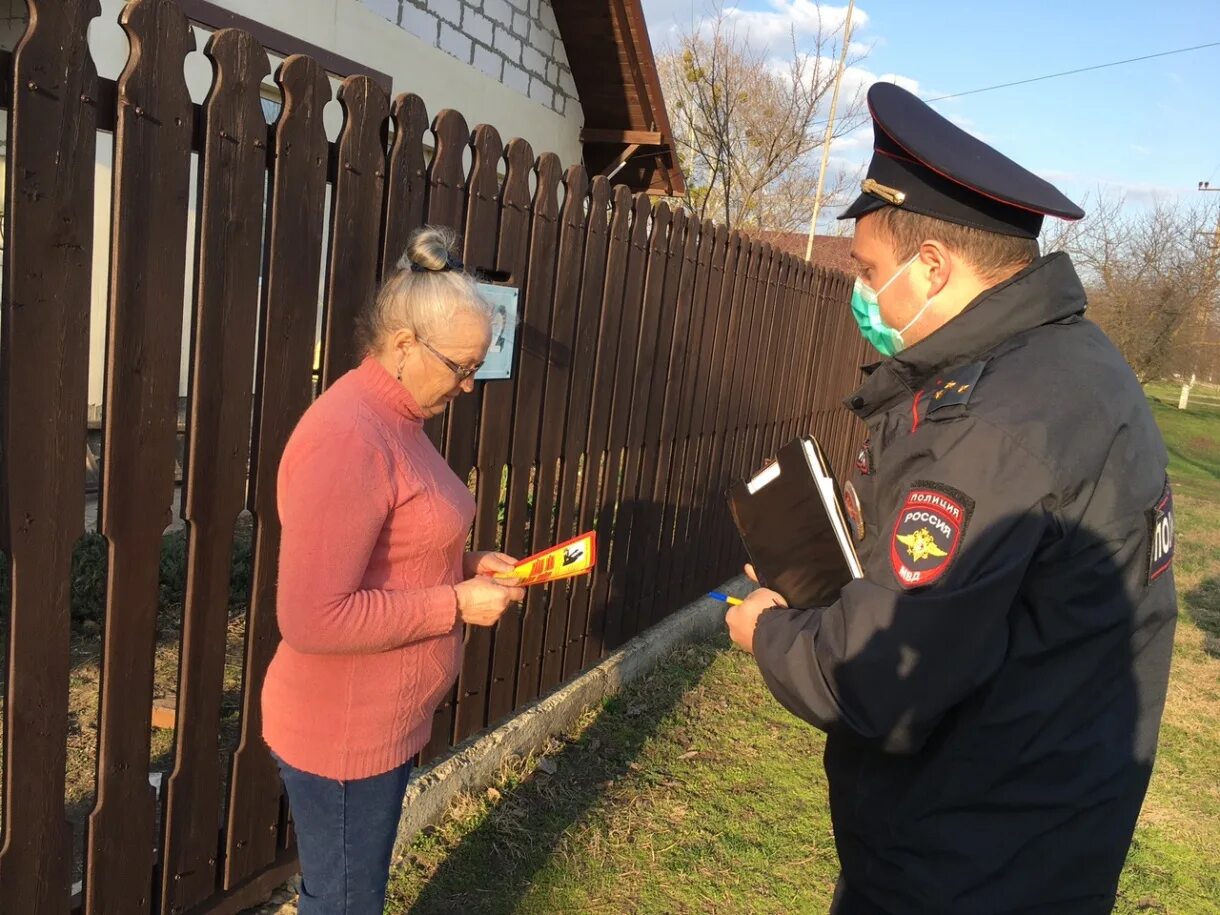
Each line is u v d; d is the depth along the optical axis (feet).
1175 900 10.48
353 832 6.01
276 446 6.95
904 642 4.03
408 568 5.79
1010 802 4.47
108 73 13.89
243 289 6.40
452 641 6.22
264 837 7.70
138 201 5.55
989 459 4.08
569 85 26.32
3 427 5.15
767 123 48.75
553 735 11.63
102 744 6.13
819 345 20.01
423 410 5.91
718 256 14.02
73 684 10.59
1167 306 57.16
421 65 20.20
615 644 13.39
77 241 5.29
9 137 4.88
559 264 10.09
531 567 6.86
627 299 11.60
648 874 9.45
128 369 5.72
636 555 13.42
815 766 12.21
